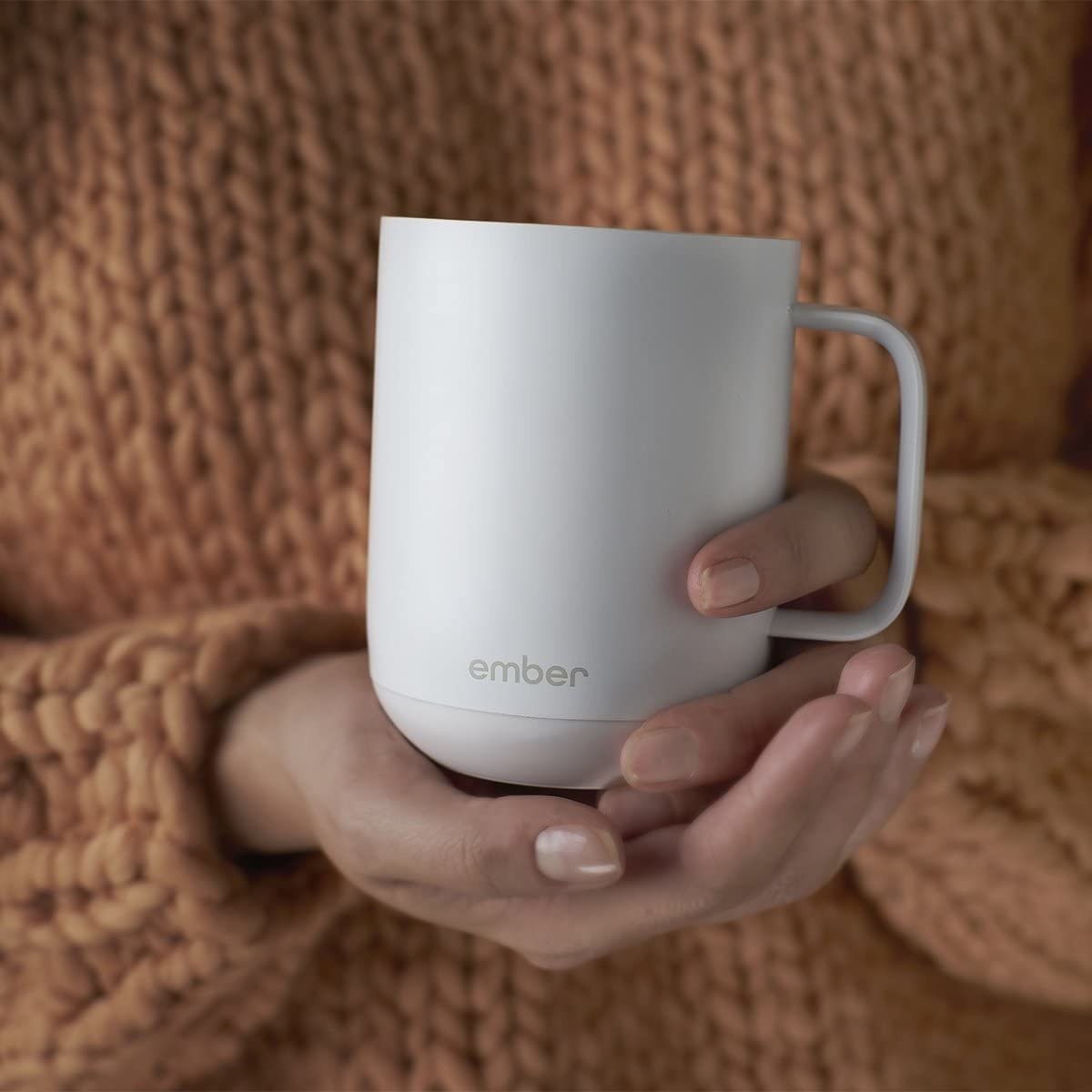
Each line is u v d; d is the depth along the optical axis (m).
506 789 0.50
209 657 0.53
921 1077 0.62
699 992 0.61
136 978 0.53
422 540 0.46
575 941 0.47
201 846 0.52
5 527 0.63
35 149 0.60
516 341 0.45
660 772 0.46
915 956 0.64
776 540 0.46
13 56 0.59
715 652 0.47
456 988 0.59
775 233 0.62
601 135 0.62
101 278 0.60
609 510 0.45
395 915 0.59
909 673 0.45
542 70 0.62
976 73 0.63
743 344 0.46
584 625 0.46
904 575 0.48
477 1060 0.60
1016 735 0.57
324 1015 0.59
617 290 0.44
